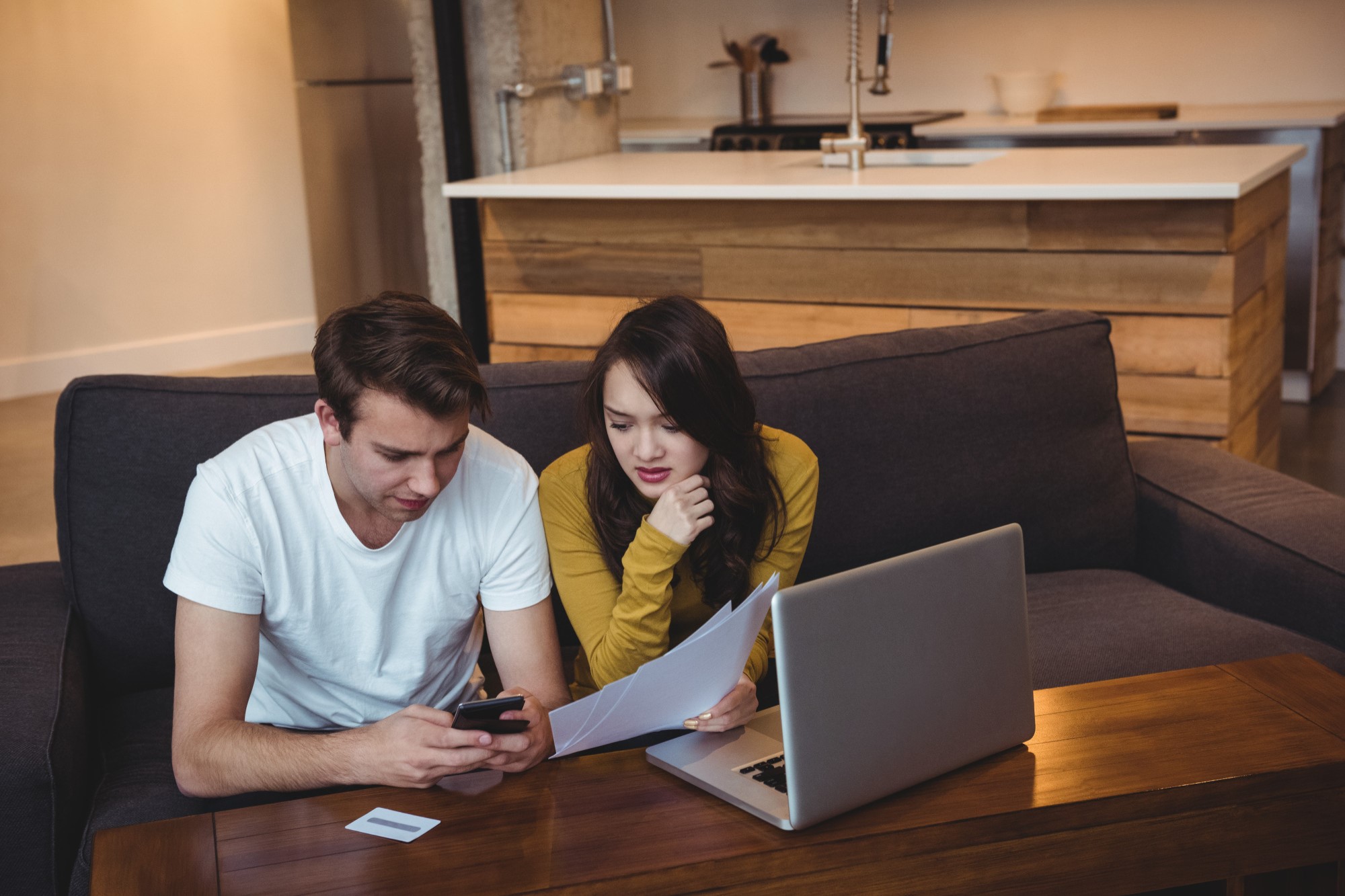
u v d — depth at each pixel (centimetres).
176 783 148
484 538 142
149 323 548
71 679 157
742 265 316
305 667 142
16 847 137
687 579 154
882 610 109
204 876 106
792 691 105
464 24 374
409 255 543
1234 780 115
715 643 116
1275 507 198
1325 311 468
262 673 147
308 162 532
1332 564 177
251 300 573
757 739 126
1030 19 531
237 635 132
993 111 547
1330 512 193
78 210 523
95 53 516
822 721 107
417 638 143
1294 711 129
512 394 186
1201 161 299
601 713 115
